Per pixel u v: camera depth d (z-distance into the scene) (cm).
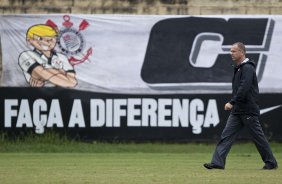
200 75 5831
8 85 5803
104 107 5816
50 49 5816
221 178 2775
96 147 5684
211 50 5850
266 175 2903
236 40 5866
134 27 5850
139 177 2850
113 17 5847
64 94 5816
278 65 5866
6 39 5822
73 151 5578
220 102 5822
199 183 2572
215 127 5812
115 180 2712
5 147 5647
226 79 5834
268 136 5847
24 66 5816
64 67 5816
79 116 5812
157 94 5831
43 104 5803
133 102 5825
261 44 5866
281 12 5962
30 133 5797
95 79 5825
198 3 5966
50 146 5694
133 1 5962
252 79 3128
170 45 5850
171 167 3559
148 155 5072
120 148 5656
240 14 5947
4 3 5928
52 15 5831
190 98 5825
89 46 5831
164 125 5822
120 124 5822
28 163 3947
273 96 5841
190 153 5362
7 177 2867
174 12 5956
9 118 5791
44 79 5812
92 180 2712
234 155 5103
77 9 5953
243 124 3192
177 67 5841
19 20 5825
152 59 5850
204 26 5859
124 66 5834
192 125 5822
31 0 5953
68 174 3034
